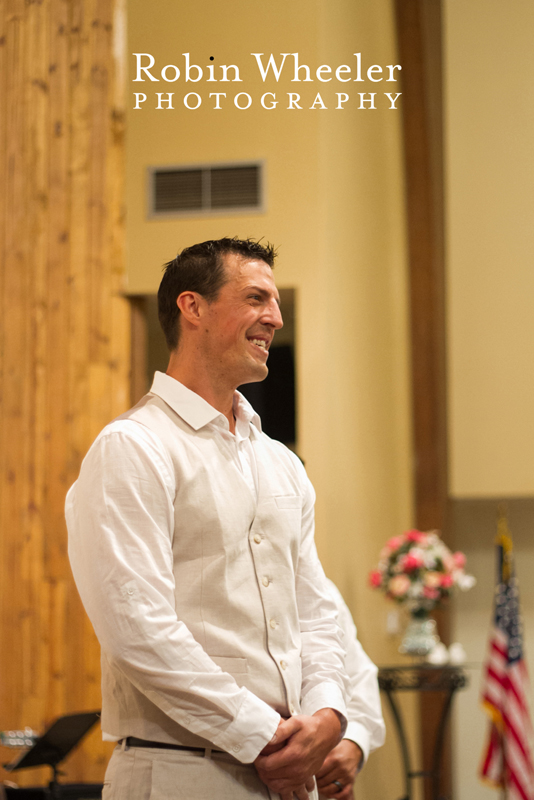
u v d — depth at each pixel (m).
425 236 9.42
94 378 6.04
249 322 2.32
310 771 2.10
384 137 9.07
